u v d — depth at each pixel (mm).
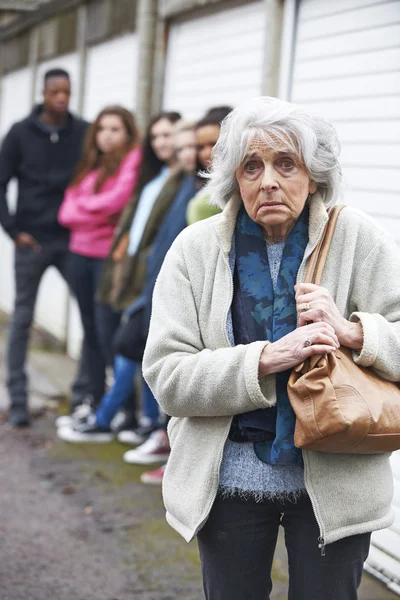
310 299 3068
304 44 6551
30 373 10156
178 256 3361
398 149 5504
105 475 7004
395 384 3137
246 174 3186
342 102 6074
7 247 14539
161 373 3232
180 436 3314
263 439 3184
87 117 10938
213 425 3211
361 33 5910
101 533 5898
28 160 8312
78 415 8242
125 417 7953
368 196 5758
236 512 3234
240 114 3137
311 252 3203
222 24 7844
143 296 6680
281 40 6797
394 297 3158
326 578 3174
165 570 5359
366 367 3109
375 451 3043
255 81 7277
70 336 11203
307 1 6527
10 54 14797
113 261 7305
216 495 3240
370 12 5820
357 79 5930
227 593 3297
